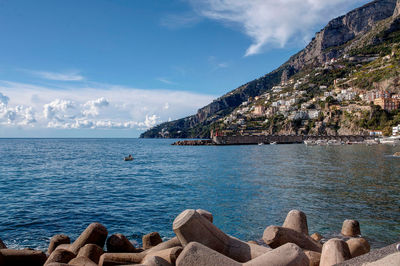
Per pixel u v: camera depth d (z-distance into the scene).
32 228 14.95
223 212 17.33
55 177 36.38
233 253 6.11
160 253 6.27
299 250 4.85
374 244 12.15
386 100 196.62
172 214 17.53
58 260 7.30
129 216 17.17
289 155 76.50
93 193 24.89
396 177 32.16
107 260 7.23
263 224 14.98
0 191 26.00
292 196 21.81
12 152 95.38
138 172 41.88
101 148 134.00
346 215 16.38
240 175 35.44
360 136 176.75
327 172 37.53
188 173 39.38
